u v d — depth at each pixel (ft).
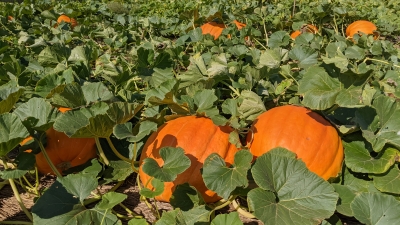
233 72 7.09
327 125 4.91
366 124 4.74
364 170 4.46
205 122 4.96
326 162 4.70
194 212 4.25
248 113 5.44
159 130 5.02
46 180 5.57
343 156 4.86
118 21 14.44
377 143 4.44
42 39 10.12
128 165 5.36
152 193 4.10
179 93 6.10
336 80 4.70
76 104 4.90
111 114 4.36
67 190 4.24
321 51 10.15
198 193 4.36
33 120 4.47
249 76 6.56
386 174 4.58
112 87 7.35
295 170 4.11
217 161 4.25
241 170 4.15
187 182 4.52
